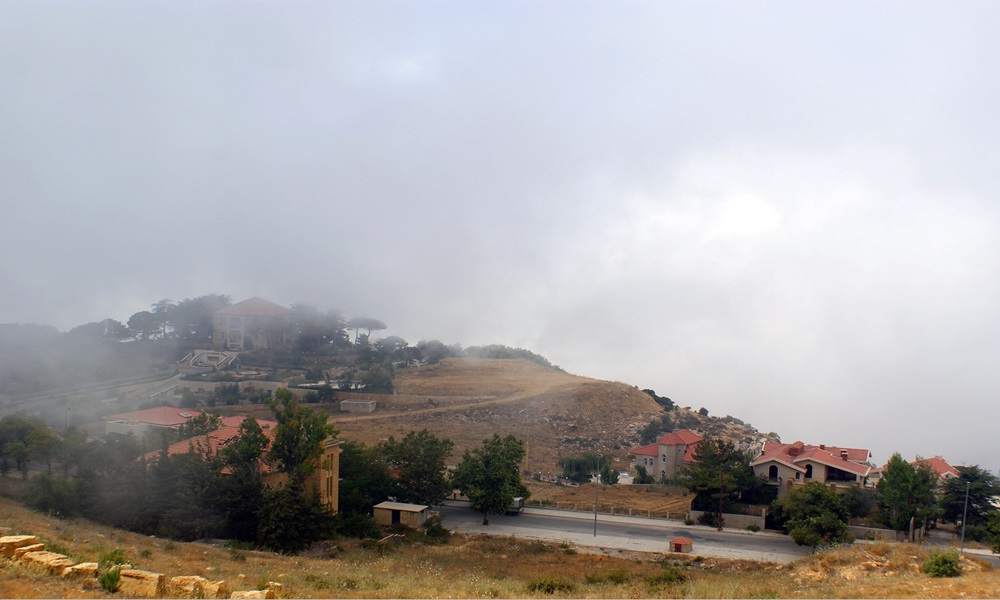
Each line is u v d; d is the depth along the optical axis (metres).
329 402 116.50
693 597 30.30
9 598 17.89
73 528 37.44
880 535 58.59
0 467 62.94
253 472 51.56
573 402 125.94
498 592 31.88
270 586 24.59
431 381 136.62
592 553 53.03
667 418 125.44
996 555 52.34
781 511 62.88
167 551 36.72
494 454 66.56
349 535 54.62
